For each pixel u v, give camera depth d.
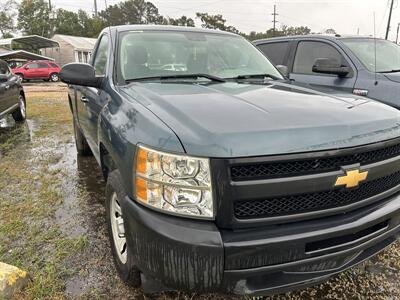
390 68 5.32
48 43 39.44
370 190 2.06
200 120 1.85
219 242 1.67
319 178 1.80
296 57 6.05
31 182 4.46
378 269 2.72
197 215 1.72
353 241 1.95
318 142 1.80
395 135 2.13
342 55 5.40
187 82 2.87
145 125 1.94
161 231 1.71
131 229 1.88
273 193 1.74
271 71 3.52
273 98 2.30
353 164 1.91
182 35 3.49
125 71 2.95
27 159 5.50
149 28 3.50
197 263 1.69
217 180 1.68
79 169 4.99
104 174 3.05
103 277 2.57
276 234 1.75
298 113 2.00
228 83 2.90
